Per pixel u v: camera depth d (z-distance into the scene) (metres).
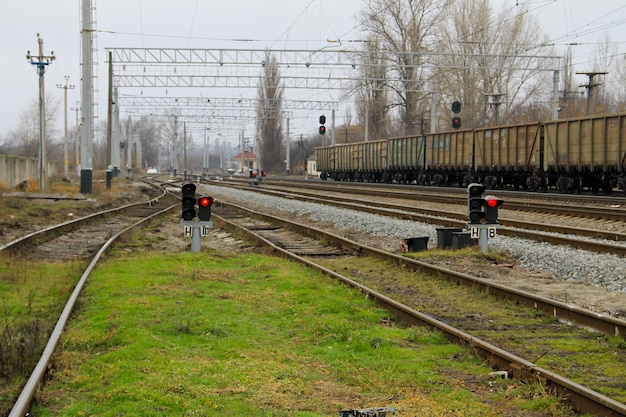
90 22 39.38
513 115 72.25
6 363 7.33
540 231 20.33
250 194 44.84
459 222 21.06
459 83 66.56
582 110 69.94
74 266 14.66
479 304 10.93
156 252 17.38
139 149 128.00
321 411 6.16
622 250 14.97
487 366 7.65
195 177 92.81
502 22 64.00
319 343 8.58
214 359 7.68
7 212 26.86
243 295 11.39
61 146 161.88
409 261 14.32
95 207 34.84
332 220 25.39
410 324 9.69
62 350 7.80
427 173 52.69
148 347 7.90
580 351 8.25
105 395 6.32
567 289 12.03
